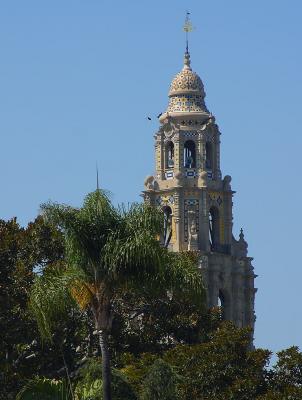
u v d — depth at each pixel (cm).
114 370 14638
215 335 17875
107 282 12950
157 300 19375
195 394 16900
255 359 17088
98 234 12975
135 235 12838
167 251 13250
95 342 18288
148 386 14212
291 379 16962
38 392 13562
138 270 12938
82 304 13062
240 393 16775
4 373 16788
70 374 16925
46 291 12962
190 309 19600
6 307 17462
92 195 13075
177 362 17200
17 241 18050
